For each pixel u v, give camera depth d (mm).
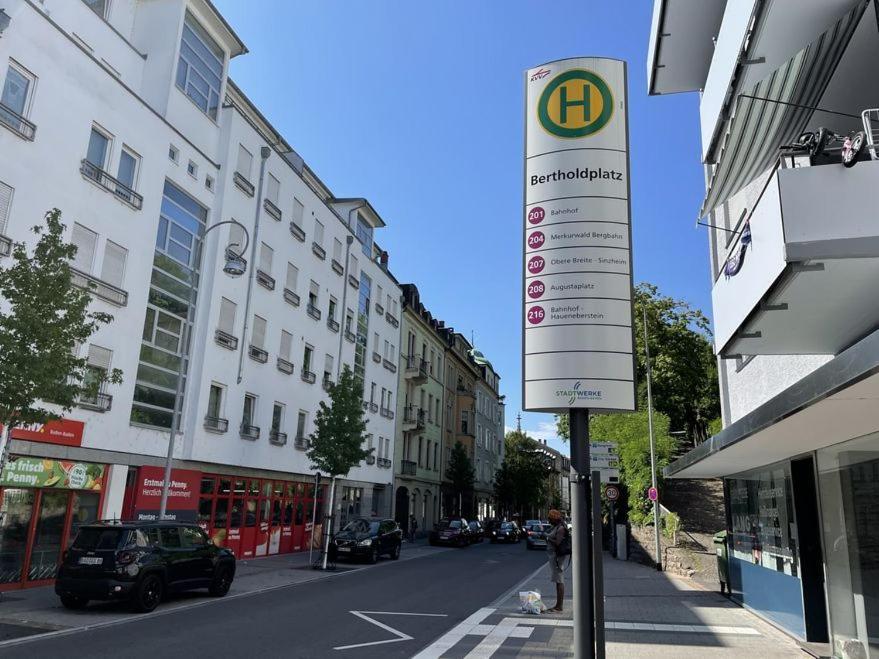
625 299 6652
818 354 8742
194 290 20953
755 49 7590
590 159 6910
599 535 6082
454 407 54906
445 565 24750
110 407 17031
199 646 9297
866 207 5594
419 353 45781
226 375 22172
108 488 16953
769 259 6203
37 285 11547
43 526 15039
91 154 16953
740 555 14336
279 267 25984
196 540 13805
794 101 8305
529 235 7020
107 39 19203
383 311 38625
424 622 11977
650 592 16953
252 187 23812
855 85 7988
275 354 25484
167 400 19484
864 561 8141
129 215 17984
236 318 22906
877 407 5770
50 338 11422
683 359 36938
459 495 50750
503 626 11648
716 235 14742
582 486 6273
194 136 21453
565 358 6574
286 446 26297
